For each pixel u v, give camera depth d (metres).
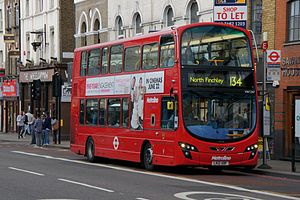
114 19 41.47
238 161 21.19
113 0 41.62
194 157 20.77
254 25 29.20
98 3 43.75
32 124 43.47
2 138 51.94
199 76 21.02
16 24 62.22
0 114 66.12
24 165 25.20
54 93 40.62
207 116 20.98
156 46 22.53
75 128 29.09
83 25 46.66
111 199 14.82
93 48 27.52
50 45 53.41
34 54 56.62
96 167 24.58
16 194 15.80
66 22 51.97
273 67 22.88
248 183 18.98
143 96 23.14
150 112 22.64
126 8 40.06
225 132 21.03
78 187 17.33
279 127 27.33
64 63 51.09
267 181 19.72
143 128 23.09
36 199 14.81
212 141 20.88
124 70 24.75
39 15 55.91
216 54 21.34
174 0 34.94
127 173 21.88
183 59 20.97
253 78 21.64
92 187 17.33
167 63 21.67
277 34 27.62
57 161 27.80
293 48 26.61
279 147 27.34
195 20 33.78
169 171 22.94
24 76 57.72
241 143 21.17
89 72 27.86
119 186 17.62
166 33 21.88
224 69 21.30
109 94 25.89
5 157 30.16
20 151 35.66
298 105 21.36
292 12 26.98
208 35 21.33
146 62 23.14
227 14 25.77
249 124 21.44
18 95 60.50
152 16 37.12
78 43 46.78
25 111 58.62
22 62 59.34
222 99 21.16
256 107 21.61
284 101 27.14
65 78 51.00
